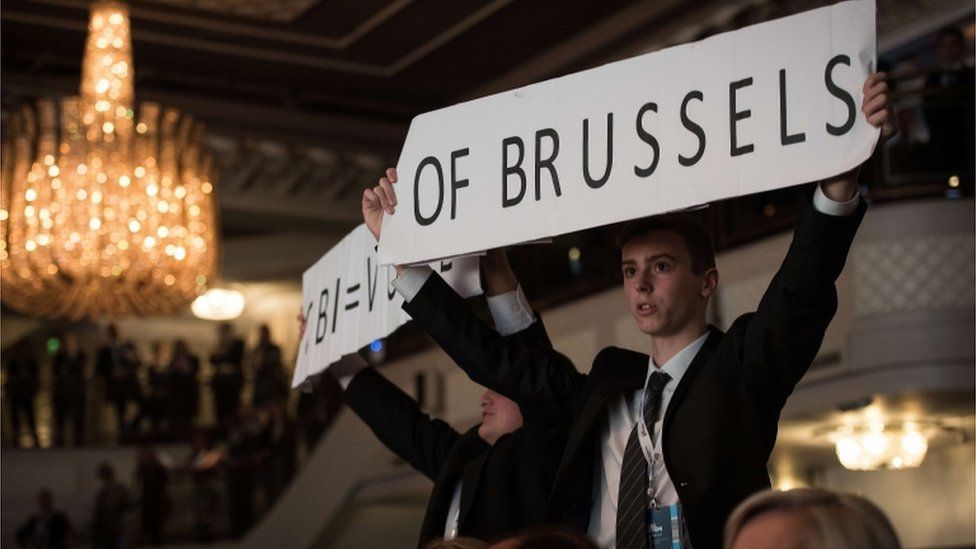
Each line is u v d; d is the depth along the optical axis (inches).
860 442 377.7
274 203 598.2
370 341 141.8
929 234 344.5
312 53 532.1
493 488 132.6
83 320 747.4
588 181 110.7
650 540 107.9
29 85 529.7
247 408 624.4
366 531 570.3
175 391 676.7
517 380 124.6
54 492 660.1
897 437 374.0
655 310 112.7
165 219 419.2
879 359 342.0
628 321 408.5
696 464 106.0
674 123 106.7
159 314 444.1
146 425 677.3
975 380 335.3
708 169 104.4
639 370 116.3
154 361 709.3
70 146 414.3
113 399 676.1
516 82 546.0
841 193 100.9
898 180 350.6
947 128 349.7
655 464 109.7
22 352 749.3
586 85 112.1
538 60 532.7
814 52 101.1
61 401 670.5
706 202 104.1
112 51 421.4
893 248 346.9
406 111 583.2
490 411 140.9
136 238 413.4
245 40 520.1
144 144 419.2
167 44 521.0
